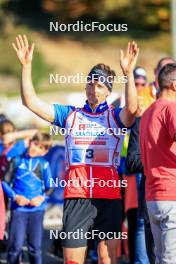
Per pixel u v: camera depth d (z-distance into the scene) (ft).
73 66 266.36
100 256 47.16
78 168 47.78
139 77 62.90
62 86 219.41
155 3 281.54
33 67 258.37
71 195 47.55
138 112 57.41
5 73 263.90
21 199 63.87
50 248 74.33
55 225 92.89
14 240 64.13
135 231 62.95
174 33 102.12
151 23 280.10
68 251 47.09
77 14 275.59
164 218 45.98
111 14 278.46
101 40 277.44
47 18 277.64
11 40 271.08
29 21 278.26
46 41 272.31
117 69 265.13
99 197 47.26
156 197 46.16
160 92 47.80
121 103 64.18
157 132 46.29
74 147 47.93
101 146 47.78
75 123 48.06
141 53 268.82
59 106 48.75
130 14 279.90
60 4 276.62
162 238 46.42
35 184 64.39
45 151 64.69
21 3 278.26
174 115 45.68
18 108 162.40
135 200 63.21
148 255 54.54
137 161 53.93
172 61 60.90
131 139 54.24
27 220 64.54
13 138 74.33
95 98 47.85
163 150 46.14
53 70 262.06
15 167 64.34
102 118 47.96
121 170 63.87
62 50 271.08
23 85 48.24
